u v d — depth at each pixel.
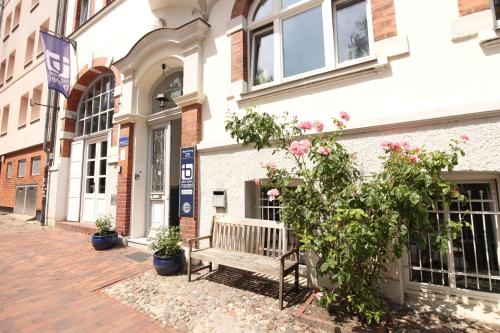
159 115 6.58
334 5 4.39
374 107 3.67
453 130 3.12
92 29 8.70
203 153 5.21
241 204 4.62
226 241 4.43
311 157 3.04
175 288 3.95
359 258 2.81
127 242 6.31
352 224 2.49
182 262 4.58
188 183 5.29
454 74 3.24
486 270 3.15
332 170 2.89
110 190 7.13
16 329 2.96
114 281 4.26
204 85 5.48
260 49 5.18
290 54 4.75
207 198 5.05
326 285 3.72
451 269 3.23
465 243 3.28
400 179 2.54
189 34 5.63
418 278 3.44
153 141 6.90
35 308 3.43
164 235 4.72
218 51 5.36
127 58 6.81
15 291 3.93
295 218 3.14
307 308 3.15
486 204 3.21
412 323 2.89
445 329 2.77
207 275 4.42
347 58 4.21
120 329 2.95
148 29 6.93
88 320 3.14
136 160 6.65
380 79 3.67
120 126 6.92
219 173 4.95
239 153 4.73
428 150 3.22
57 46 8.96
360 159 3.62
